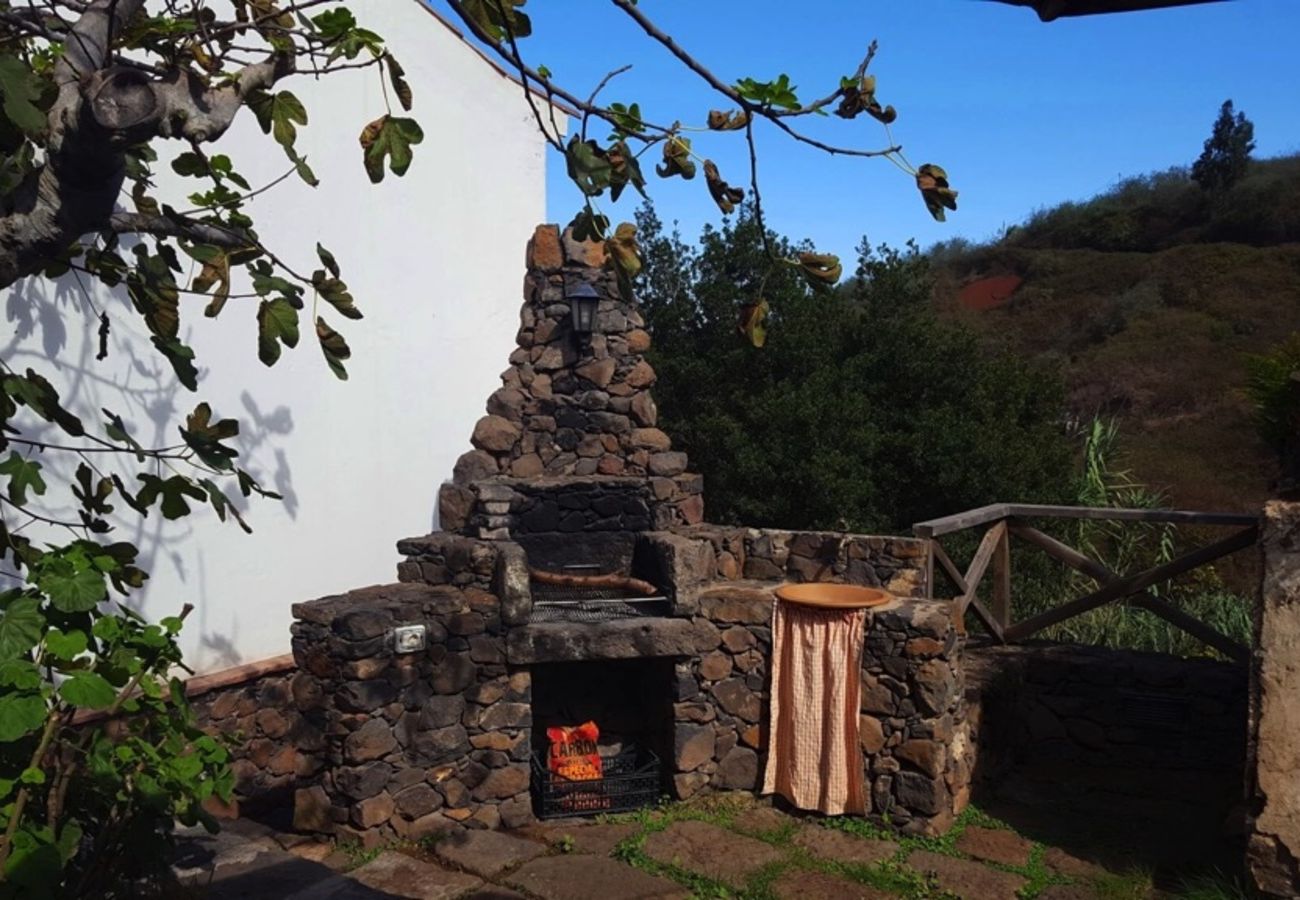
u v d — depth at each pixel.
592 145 2.68
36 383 3.00
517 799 5.64
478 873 4.91
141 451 3.21
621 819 5.70
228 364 5.82
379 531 6.99
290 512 6.25
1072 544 10.51
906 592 6.33
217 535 5.75
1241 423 20.41
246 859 3.95
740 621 5.94
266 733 5.94
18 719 2.45
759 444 11.23
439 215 7.45
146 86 2.20
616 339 7.16
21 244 2.29
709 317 12.38
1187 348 23.75
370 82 6.73
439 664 5.41
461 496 6.52
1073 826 5.68
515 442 7.05
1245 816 4.64
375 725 5.17
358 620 5.10
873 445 11.02
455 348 7.70
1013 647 7.20
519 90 8.27
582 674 6.73
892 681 5.58
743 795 5.94
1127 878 4.98
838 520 10.70
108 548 3.21
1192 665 6.68
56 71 2.41
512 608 5.60
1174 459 19.59
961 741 5.85
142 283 3.36
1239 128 31.25
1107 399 22.66
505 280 8.26
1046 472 11.20
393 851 5.09
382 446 6.99
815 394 11.23
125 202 5.20
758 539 6.78
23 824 2.58
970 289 30.97
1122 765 6.64
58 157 2.25
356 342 6.73
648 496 6.84
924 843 5.40
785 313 12.05
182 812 2.95
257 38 5.80
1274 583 4.50
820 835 5.48
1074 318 27.11
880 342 11.99
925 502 11.12
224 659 5.80
